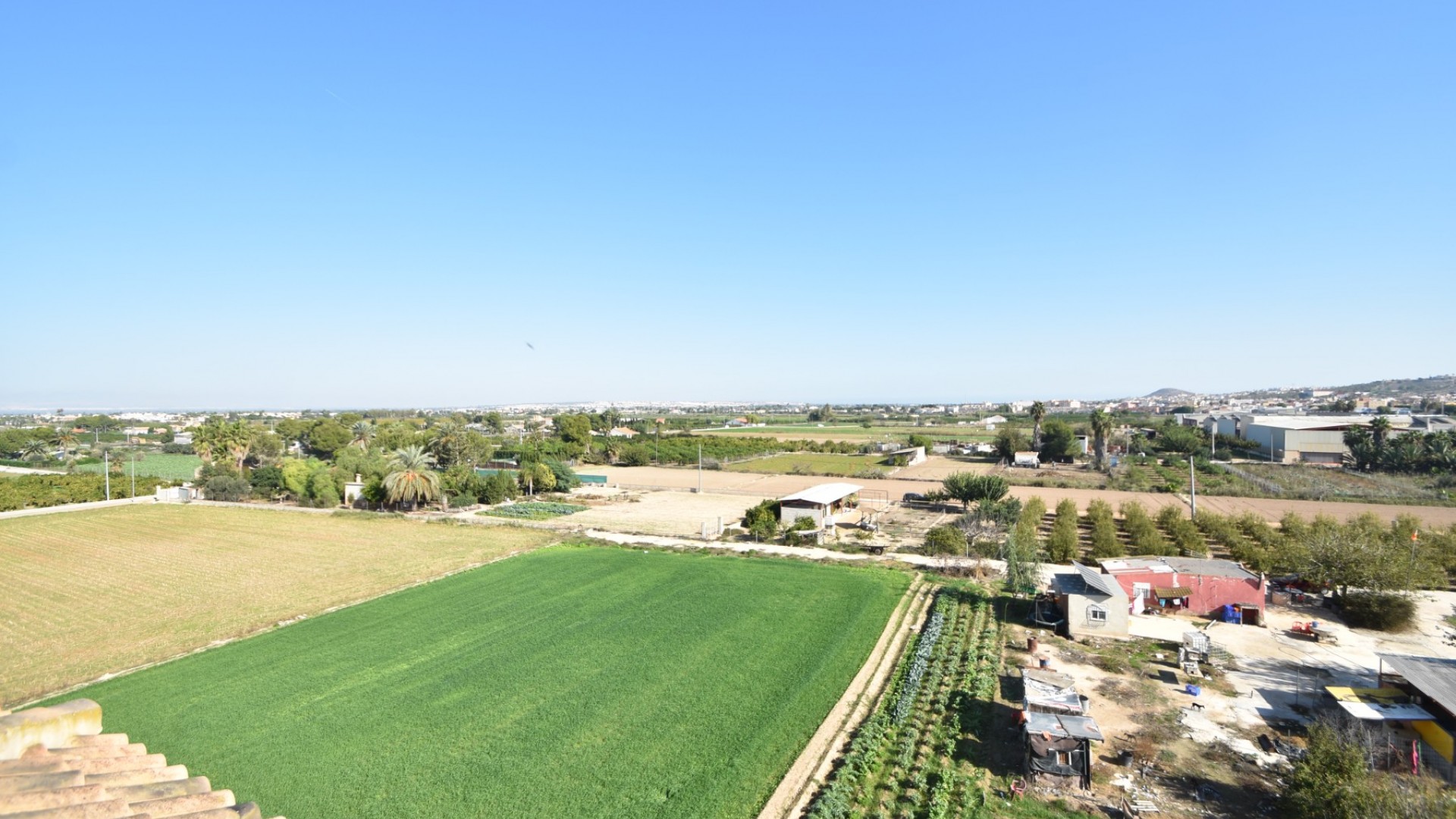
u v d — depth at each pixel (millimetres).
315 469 85812
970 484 73000
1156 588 38250
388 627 36844
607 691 28312
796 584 45094
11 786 6949
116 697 28188
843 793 20531
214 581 46906
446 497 80250
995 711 26609
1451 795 19516
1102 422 118188
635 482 106062
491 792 21109
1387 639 34031
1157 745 23812
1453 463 96750
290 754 23438
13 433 155875
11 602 42062
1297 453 116500
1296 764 20828
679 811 20141
